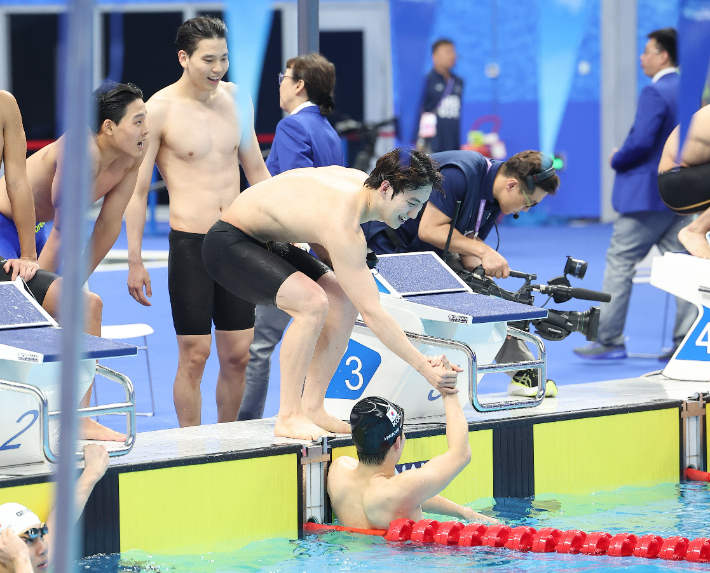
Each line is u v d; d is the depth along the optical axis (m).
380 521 12.71
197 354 16.03
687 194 20.16
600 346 25.58
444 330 14.87
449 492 14.18
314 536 12.80
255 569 11.42
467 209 17.00
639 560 11.41
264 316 17.31
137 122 13.66
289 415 13.59
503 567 11.13
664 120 23.98
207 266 13.85
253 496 12.74
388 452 12.77
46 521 11.34
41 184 14.66
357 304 12.84
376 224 17.73
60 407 5.70
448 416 12.91
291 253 14.21
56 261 14.66
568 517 13.73
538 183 16.77
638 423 15.99
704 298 18.20
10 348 11.15
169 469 12.11
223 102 16.41
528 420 14.89
